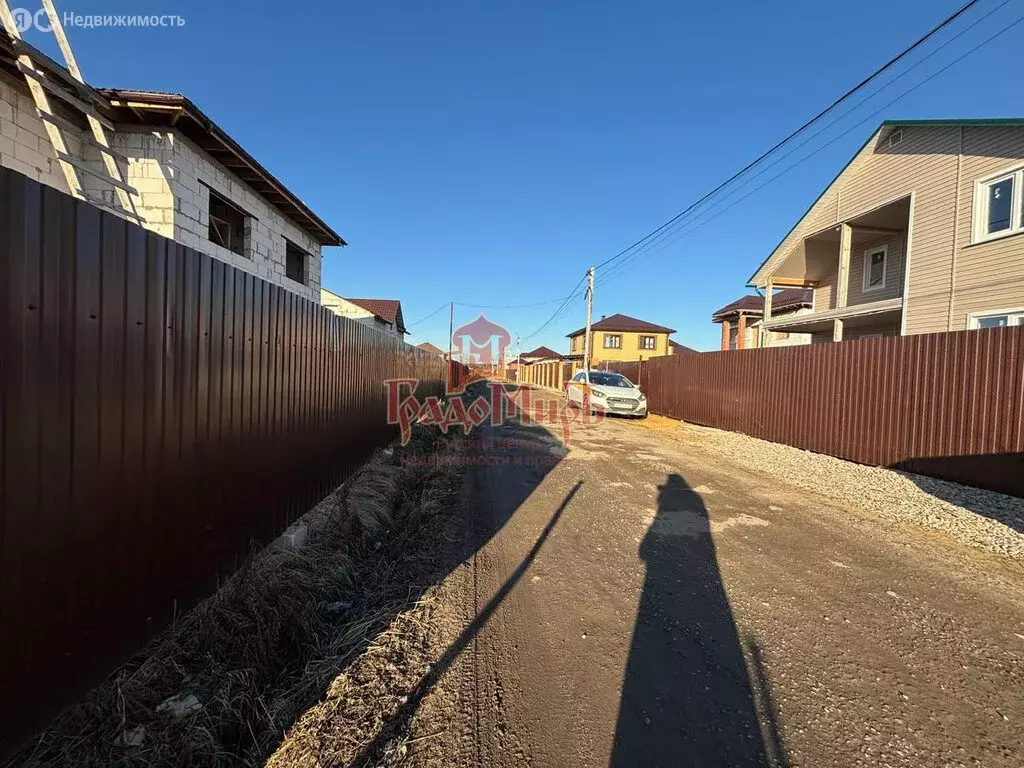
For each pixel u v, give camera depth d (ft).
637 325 140.46
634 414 47.73
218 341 9.36
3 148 15.97
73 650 6.02
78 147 18.39
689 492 19.67
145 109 17.98
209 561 9.15
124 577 6.90
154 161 19.06
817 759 6.25
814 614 9.98
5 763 5.12
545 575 11.78
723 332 85.20
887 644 8.93
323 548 12.28
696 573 11.93
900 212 39.50
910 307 35.94
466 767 6.00
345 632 9.12
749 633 9.24
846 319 43.70
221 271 9.41
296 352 13.42
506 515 16.61
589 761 6.14
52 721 5.73
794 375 31.04
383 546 13.92
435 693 7.41
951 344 21.20
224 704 6.64
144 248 7.19
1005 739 6.67
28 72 13.94
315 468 15.12
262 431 11.37
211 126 19.63
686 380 46.26
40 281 5.42
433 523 15.66
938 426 21.67
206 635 7.71
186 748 5.91
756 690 7.59
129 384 6.92
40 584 5.51
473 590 10.94
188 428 8.40
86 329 6.11
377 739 6.45
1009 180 29.81
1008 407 19.02
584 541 14.12
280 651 8.15
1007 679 7.98
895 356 23.85
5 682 5.09
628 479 21.91
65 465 5.82
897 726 6.87
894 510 17.31
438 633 9.12
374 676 7.76
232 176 24.23
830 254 50.31
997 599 10.75
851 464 25.40
